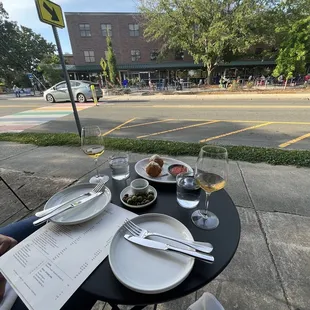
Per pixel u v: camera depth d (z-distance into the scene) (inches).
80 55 895.1
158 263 29.0
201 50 619.5
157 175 52.3
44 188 103.3
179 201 42.4
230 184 99.2
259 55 759.1
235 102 388.8
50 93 460.1
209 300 39.4
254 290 53.0
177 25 588.4
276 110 288.4
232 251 32.3
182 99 483.8
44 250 32.0
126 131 211.5
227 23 526.3
